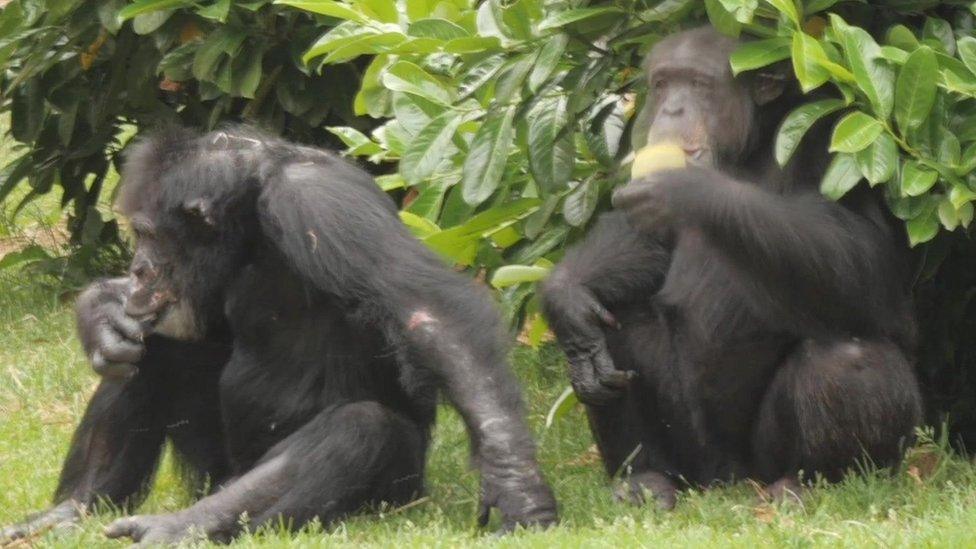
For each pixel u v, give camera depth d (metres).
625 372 13.20
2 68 20.97
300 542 10.87
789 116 12.30
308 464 11.55
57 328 20.75
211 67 19.36
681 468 13.80
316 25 19.52
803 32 12.70
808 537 10.71
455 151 15.36
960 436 15.55
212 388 13.16
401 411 12.80
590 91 14.21
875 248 12.70
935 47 12.84
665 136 13.16
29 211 26.34
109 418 12.93
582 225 15.12
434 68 15.40
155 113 21.33
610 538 10.85
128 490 13.04
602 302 13.62
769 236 12.07
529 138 14.36
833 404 12.38
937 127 12.46
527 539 10.61
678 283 13.34
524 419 11.53
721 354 13.16
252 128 13.16
